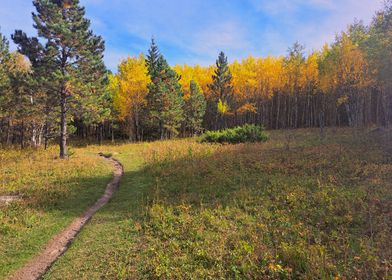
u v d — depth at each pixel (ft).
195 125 185.98
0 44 114.52
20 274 29.35
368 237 30.37
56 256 32.96
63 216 44.50
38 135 134.41
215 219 37.63
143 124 176.35
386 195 40.24
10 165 81.15
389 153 65.26
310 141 100.94
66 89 89.97
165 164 72.79
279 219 36.29
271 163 62.03
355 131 123.03
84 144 178.60
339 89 159.22
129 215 41.83
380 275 23.67
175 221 37.99
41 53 87.71
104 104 114.32
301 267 25.73
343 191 43.01
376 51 108.27
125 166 80.28
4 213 44.50
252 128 111.65
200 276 25.88
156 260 28.81
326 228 33.47
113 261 29.58
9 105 99.60
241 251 28.89
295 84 189.26
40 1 84.79
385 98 132.67
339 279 23.24
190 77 204.33
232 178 55.16
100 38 95.76
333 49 156.25
